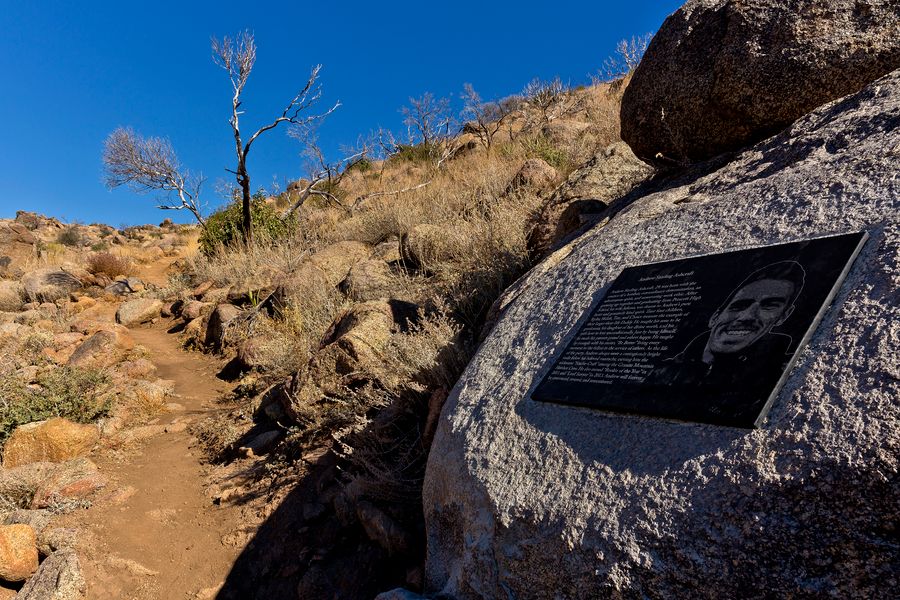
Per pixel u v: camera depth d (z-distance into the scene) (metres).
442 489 2.50
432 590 2.37
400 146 21.91
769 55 3.62
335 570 3.18
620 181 5.93
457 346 4.07
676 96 4.11
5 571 3.60
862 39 3.46
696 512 1.62
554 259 3.82
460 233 7.07
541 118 19.53
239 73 13.74
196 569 3.57
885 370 1.58
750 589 1.47
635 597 1.63
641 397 2.05
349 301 6.82
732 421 1.74
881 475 1.40
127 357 7.55
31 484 4.48
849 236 2.02
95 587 3.47
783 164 3.02
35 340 7.93
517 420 2.38
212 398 6.36
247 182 14.02
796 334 1.84
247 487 4.27
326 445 4.38
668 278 2.48
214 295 10.23
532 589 1.90
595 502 1.84
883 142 2.40
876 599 1.33
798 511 1.48
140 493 4.42
